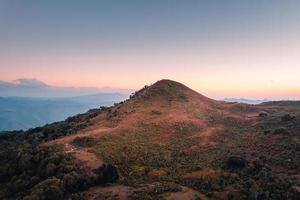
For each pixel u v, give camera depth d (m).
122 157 99.56
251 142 117.50
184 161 100.12
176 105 173.75
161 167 95.38
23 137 160.25
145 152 106.06
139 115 151.38
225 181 83.56
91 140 115.25
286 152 101.12
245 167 90.31
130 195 74.38
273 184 78.88
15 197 84.06
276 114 162.75
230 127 145.88
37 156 99.81
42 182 81.62
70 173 83.38
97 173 85.56
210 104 195.88
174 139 123.25
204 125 146.50
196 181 84.88
